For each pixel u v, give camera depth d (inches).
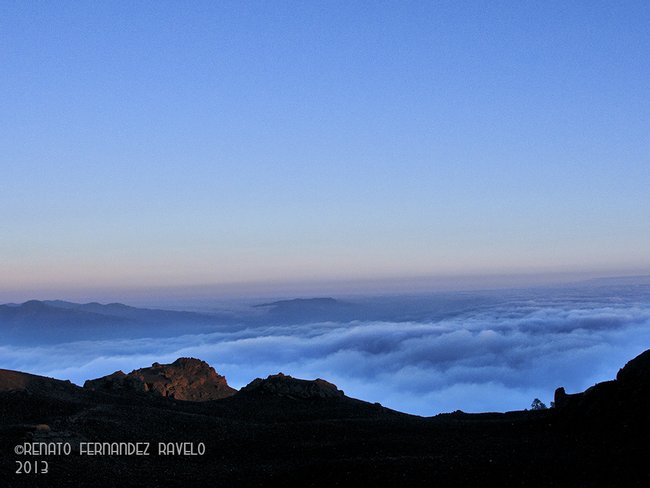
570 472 1177.4
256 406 2509.8
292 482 1258.6
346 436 1729.8
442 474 1214.9
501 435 1627.7
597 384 1779.0
